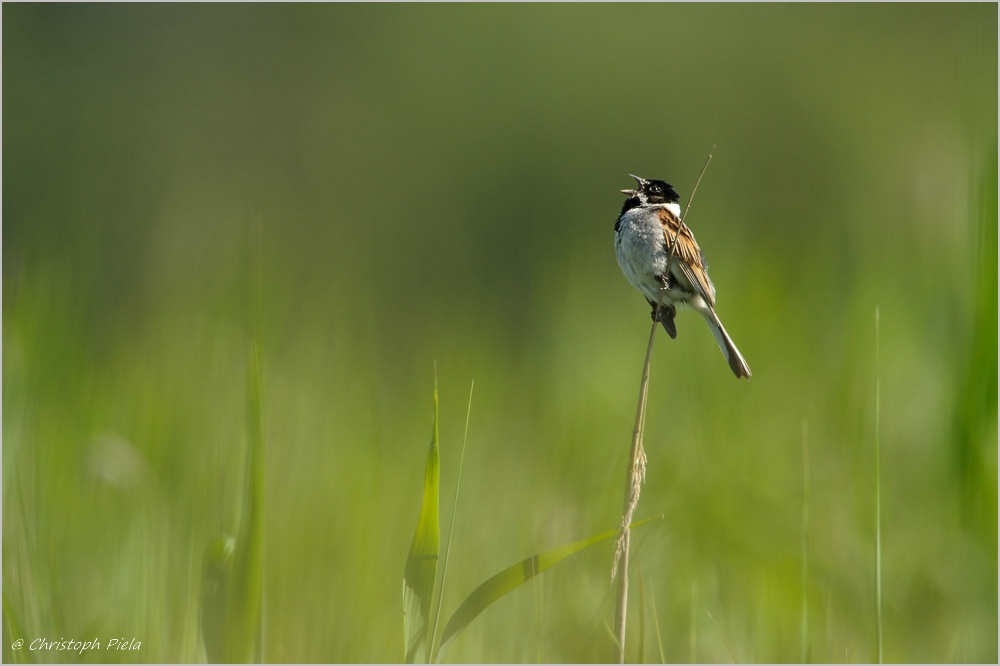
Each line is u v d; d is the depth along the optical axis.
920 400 10.28
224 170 27.89
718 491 10.11
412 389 14.80
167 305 14.95
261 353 6.05
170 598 7.94
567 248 19.25
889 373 11.09
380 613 8.62
